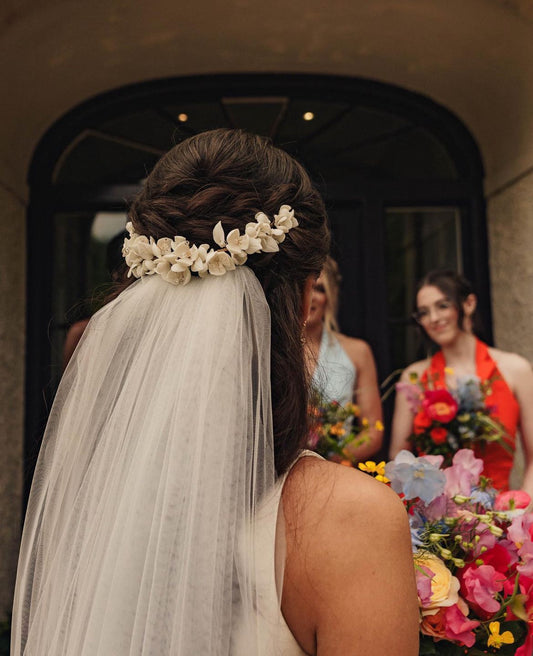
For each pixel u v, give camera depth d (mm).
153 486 794
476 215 3299
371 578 710
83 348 944
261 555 745
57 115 3189
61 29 2729
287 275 910
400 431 2605
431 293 2645
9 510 2850
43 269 3229
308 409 955
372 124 3367
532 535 1053
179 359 836
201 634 724
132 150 3324
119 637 756
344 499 755
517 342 2996
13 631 939
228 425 786
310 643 741
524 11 2680
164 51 3025
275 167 915
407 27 2889
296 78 3250
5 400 2861
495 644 983
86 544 824
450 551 1068
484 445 2357
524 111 2879
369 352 2859
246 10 2805
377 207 3324
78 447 899
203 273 869
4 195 2910
